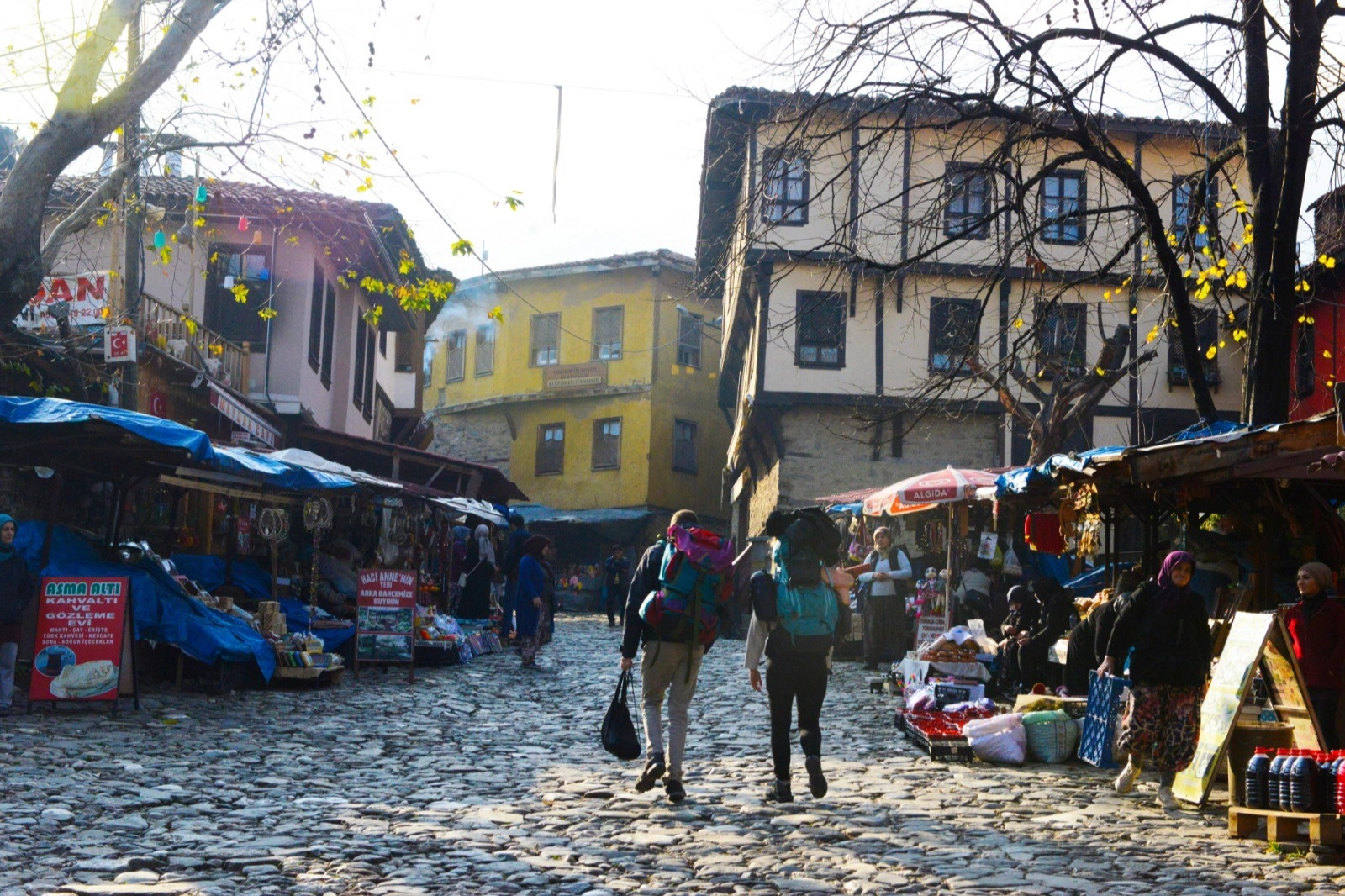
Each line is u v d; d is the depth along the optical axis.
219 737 9.87
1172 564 8.09
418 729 10.93
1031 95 12.93
